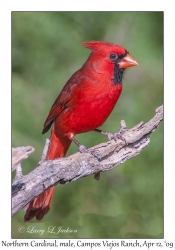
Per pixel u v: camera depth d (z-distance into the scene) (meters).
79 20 14.12
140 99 13.64
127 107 13.46
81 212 12.81
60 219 12.34
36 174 8.69
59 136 10.34
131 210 12.83
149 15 14.02
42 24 13.56
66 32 13.88
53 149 10.36
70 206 12.94
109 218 11.94
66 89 10.02
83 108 9.87
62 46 13.91
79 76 9.91
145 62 13.74
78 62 13.92
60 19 13.89
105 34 14.20
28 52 13.82
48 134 13.23
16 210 8.53
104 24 14.21
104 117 10.00
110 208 12.88
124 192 13.04
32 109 13.47
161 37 13.88
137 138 9.43
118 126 13.09
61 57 13.97
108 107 9.88
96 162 9.22
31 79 13.83
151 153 13.04
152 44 13.87
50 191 9.77
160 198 12.84
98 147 9.34
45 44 13.82
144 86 13.79
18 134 12.93
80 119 10.00
